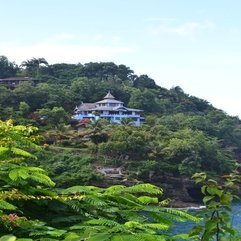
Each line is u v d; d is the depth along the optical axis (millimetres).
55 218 5309
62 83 175625
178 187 93750
